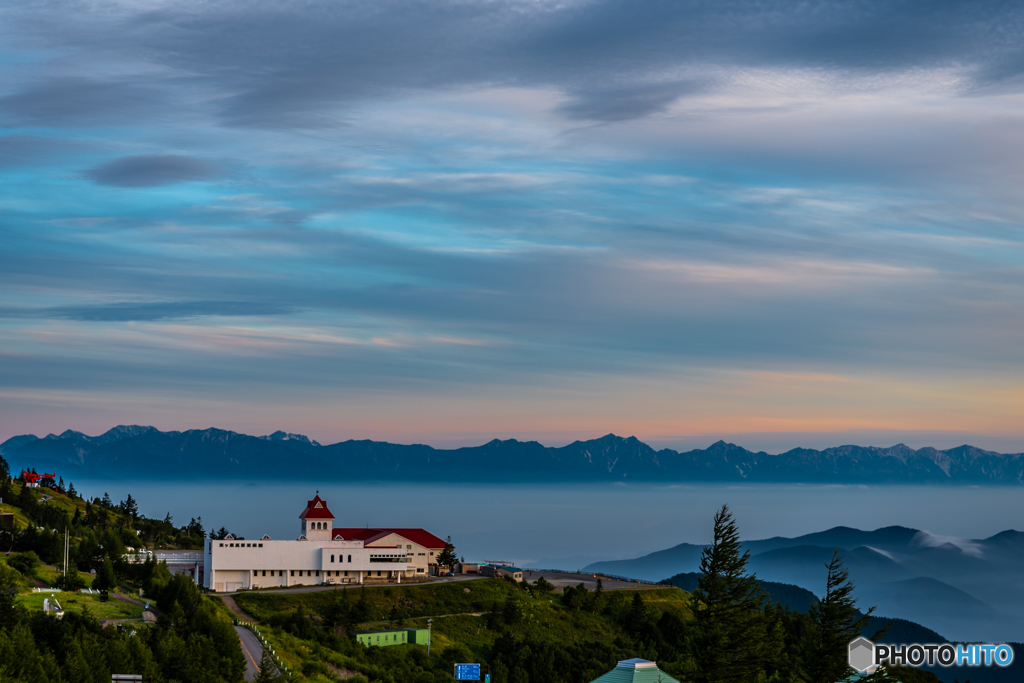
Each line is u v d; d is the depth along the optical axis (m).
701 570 123.19
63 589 190.12
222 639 147.88
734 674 117.38
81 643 120.31
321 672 159.88
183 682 126.38
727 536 122.06
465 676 159.12
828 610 119.62
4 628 117.00
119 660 120.62
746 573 121.88
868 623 120.12
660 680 83.56
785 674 139.50
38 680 107.88
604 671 186.75
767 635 126.56
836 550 122.38
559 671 185.88
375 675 167.75
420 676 171.12
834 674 118.62
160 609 181.62
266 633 178.62
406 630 197.62
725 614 119.44
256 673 147.12
